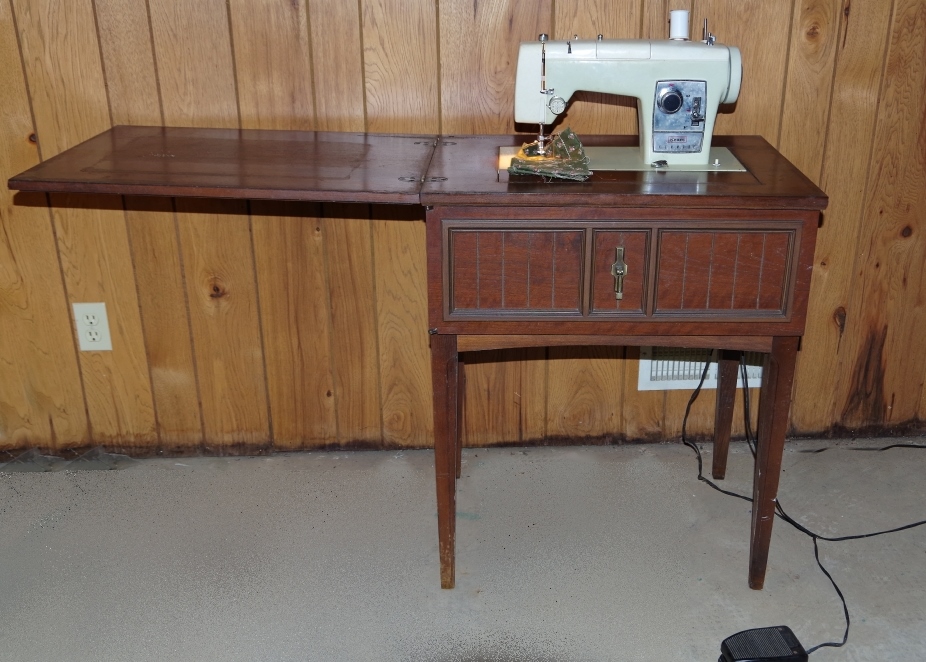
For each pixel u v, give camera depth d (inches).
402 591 72.6
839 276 84.4
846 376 88.9
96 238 81.7
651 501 83.0
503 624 69.2
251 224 81.2
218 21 75.0
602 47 64.0
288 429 89.6
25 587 73.2
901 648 67.0
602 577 73.9
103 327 85.2
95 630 68.8
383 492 84.5
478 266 61.4
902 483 85.3
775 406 65.9
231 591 72.6
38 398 88.0
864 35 76.0
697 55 63.7
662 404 89.3
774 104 78.2
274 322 85.0
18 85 76.9
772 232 60.0
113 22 75.0
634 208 59.4
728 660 62.9
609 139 75.1
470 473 87.0
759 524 70.2
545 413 89.4
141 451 90.0
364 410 88.7
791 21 75.4
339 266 82.7
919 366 88.5
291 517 81.2
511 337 63.9
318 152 69.8
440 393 65.5
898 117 78.7
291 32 75.3
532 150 66.6
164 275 83.2
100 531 79.6
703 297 62.0
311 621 69.6
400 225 81.1
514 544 77.6
